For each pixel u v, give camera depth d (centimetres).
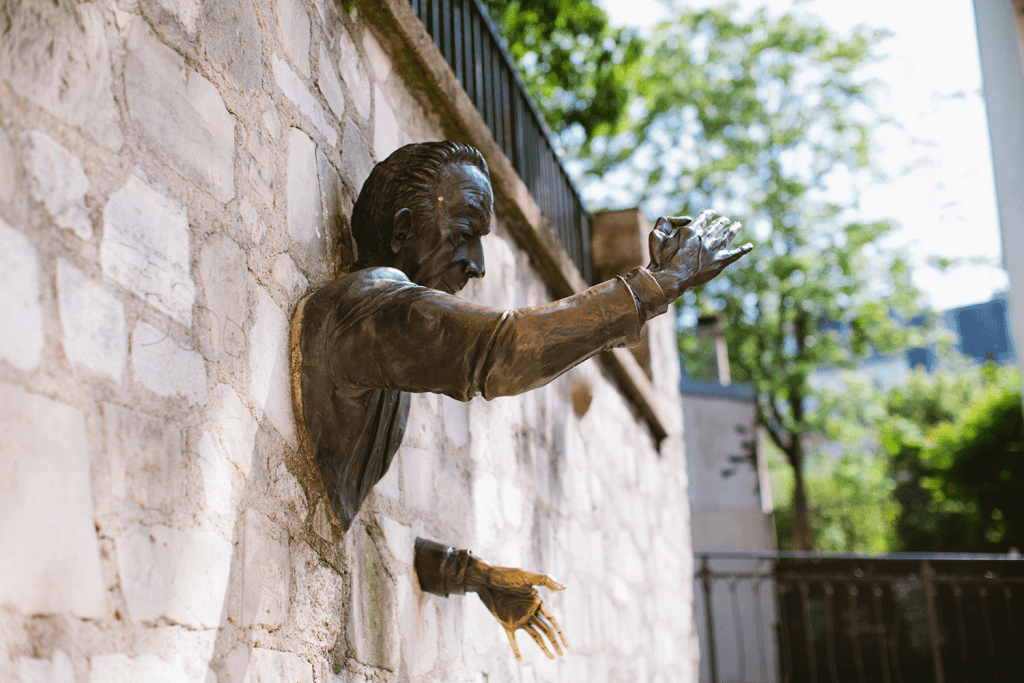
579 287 446
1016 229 385
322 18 227
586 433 454
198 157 165
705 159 1775
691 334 1816
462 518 289
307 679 183
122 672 130
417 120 288
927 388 2042
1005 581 745
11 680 110
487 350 167
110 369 135
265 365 179
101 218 137
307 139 211
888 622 927
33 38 127
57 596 119
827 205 1750
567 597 392
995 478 1216
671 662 574
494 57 380
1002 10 392
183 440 150
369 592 217
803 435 1867
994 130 400
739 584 1223
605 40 823
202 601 150
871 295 1766
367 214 213
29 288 121
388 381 180
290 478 184
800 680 952
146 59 153
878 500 1958
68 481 123
